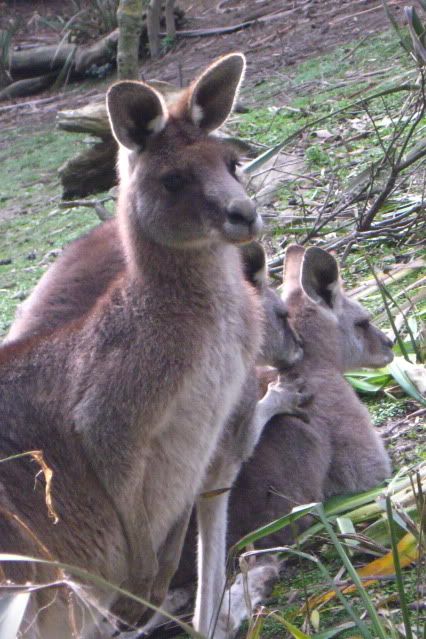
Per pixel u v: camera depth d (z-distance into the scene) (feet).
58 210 50.88
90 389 17.43
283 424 21.86
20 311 26.14
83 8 90.74
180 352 17.35
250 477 20.86
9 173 61.00
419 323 28.66
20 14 99.50
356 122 45.91
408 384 23.98
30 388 17.97
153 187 17.80
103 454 17.44
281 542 20.76
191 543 20.36
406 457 23.41
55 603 17.56
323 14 70.85
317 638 16.67
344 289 32.07
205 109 18.66
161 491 18.08
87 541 17.98
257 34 72.90
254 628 16.49
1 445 17.85
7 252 46.73
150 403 17.26
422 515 16.83
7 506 17.38
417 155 34.50
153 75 72.49
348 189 35.27
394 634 15.57
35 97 81.61
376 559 18.99
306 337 24.26
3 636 12.38
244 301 18.67
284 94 55.77
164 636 19.49
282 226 37.35
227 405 18.47
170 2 76.18
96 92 77.51
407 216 35.06
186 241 17.49
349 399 23.61
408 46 38.99
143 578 18.04
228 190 17.51
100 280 22.94
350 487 22.63
